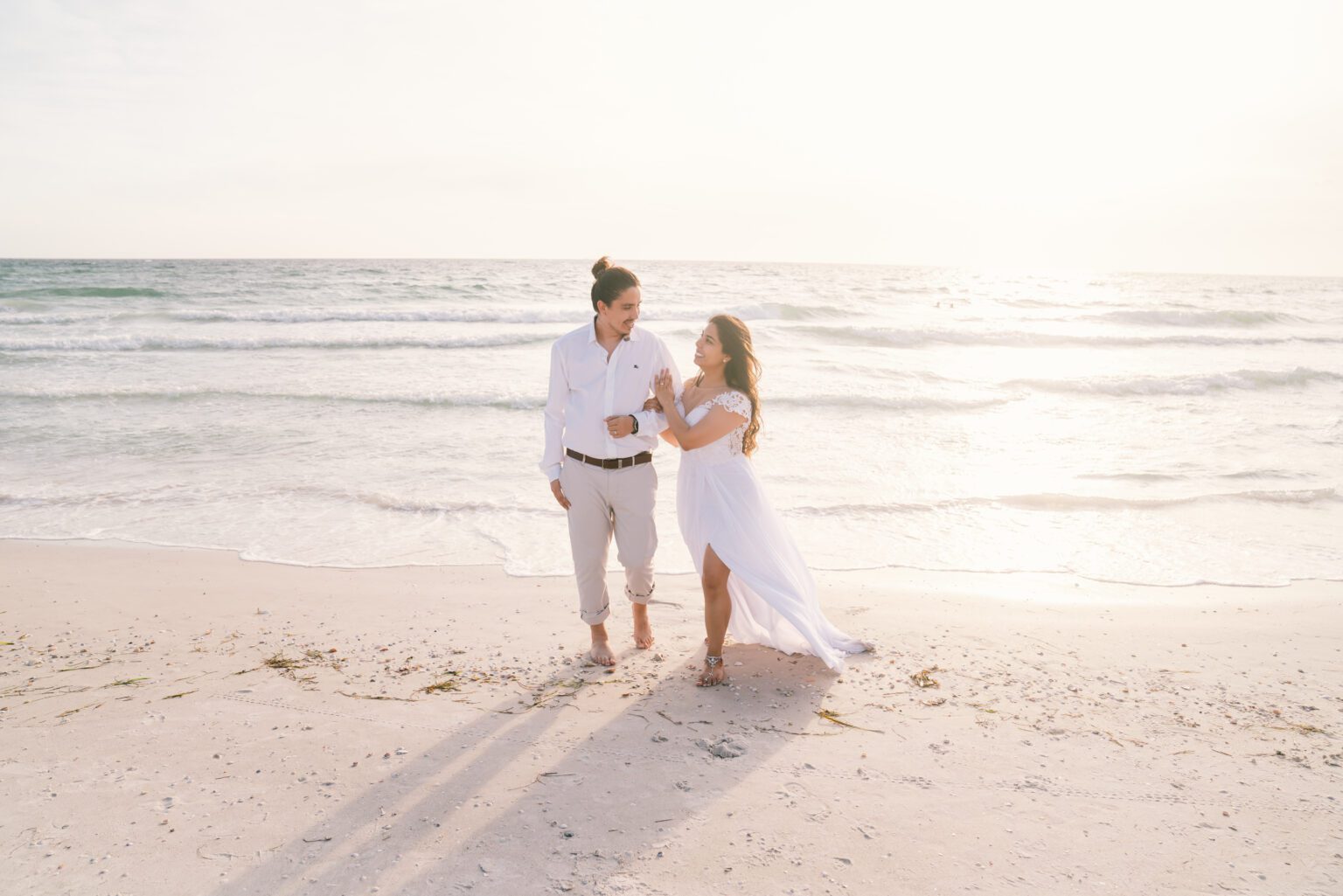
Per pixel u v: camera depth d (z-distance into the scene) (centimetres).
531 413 1128
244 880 232
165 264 7006
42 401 1161
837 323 2455
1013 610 496
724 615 373
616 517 396
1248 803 278
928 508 733
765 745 319
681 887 230
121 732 324
